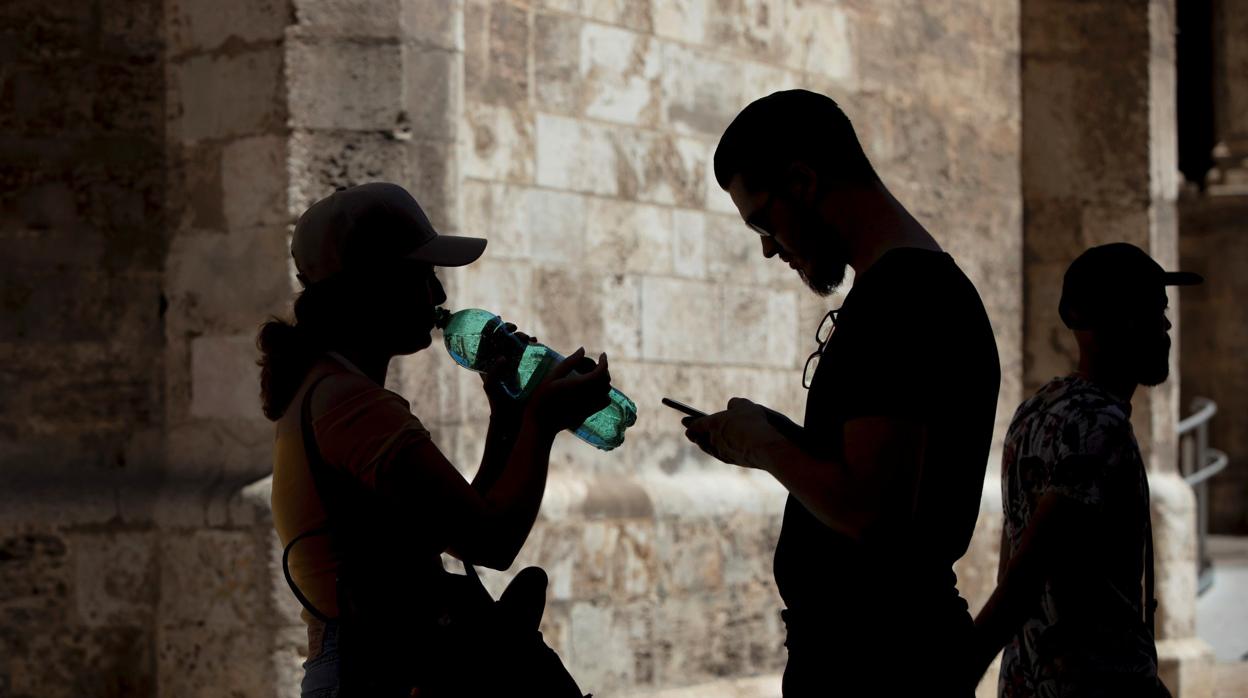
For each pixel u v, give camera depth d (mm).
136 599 6180
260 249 5941
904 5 9461
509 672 3053
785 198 3137
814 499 2934
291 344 3117
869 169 3172
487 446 3477
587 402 3211
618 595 7316
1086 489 3854
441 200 6117
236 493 5887
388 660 2943
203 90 6152
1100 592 3891
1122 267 4059
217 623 5918
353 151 5926
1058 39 10406
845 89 9008
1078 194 10344
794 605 3178
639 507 7453
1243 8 21906
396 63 5980
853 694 3047
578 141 7391
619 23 7629
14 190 6266
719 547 7926
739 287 8312
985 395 3021
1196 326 21984
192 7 6191
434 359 6094
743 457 3186
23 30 6285
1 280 6238
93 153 6309
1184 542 10156
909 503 2877
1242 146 21859
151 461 6293
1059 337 10352
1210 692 9867
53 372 6266
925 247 3043
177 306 6246
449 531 2994
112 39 6324
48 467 6234
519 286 7051
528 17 7152
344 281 3127
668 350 7855
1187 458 15195
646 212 7758
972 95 10016
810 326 8789
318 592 3010
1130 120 10258
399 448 2961
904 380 2889
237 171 6023
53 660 6180
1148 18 10234
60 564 6195
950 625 3070
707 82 8133
